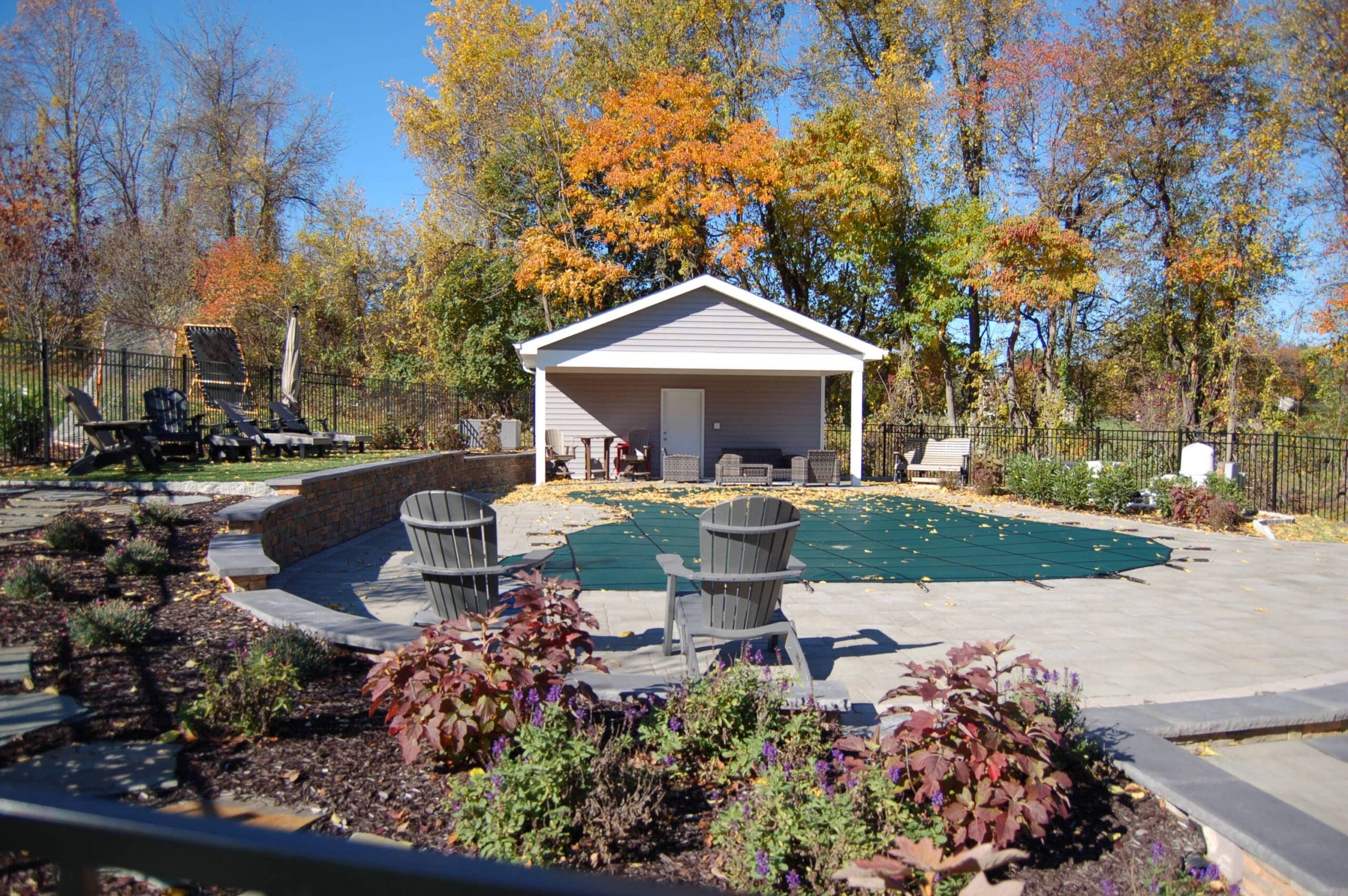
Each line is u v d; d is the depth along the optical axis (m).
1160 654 6.11
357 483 10.52
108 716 3.68
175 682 4.16
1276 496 15.89
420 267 30.91
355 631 4.95
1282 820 3.24
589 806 3.06
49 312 21.31
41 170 21.48
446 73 27.72
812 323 19.42
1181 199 23.91
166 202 30.56
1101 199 24.84
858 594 8.02
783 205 27.80
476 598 5.12
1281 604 7.84
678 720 3.82
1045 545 11.14
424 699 3.33
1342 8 19.22
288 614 5.27
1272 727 4.43
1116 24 22.50
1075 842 3.35
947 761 3.03
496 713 3.40
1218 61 21.92
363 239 32.53
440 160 28.80
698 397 22.03
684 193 25.62
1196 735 4.29
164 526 7.48
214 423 15.92
